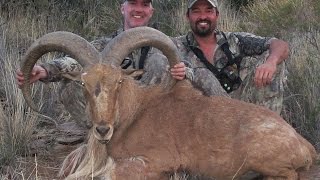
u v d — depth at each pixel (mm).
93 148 2922
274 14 5496
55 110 3920
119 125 2842
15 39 4910
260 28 5500
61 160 3270
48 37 2842
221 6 6211
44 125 3734
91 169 2902
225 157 2805
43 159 3266
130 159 2828
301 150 2750
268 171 2752
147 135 2865
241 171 2799
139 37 2816
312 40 4816
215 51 3588
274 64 3285
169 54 2900
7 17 5504
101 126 2613
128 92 2840
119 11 5719
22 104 3572
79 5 5910
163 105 2932
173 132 2871
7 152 3141
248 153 2744
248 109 2857
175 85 2984
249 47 3551
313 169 3057
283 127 2760
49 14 5633
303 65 4199
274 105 3490
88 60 2752
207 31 3549
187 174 2928
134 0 3566
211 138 2830
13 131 3324
